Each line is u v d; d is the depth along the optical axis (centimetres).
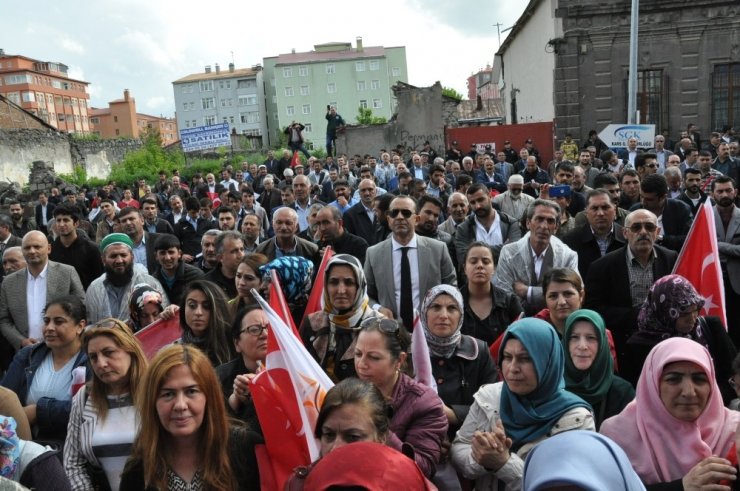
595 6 2445
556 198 813
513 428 355
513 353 357
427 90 2895
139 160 3584
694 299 433
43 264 704
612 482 241
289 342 370
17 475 331
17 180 3381
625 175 887
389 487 236
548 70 2595
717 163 1384
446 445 380
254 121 10188
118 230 866
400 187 1295
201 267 825
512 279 639
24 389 501
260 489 347
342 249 742
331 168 2036
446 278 639
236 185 2127
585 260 671
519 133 2539
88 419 392
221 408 335
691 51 2433
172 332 528
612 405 401
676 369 327
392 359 373
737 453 302
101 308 652
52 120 10700
